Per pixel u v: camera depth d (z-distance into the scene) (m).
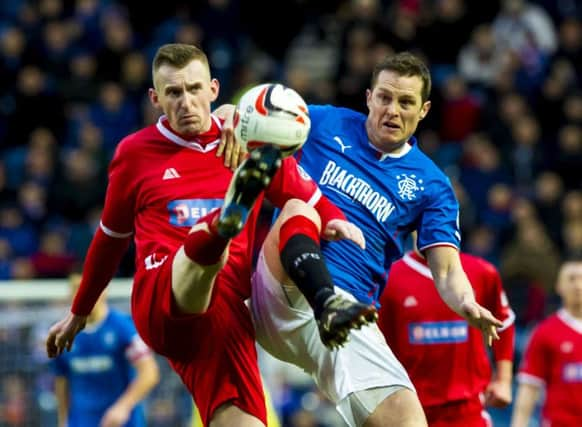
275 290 18.88
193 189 18.53
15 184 47.75
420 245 20.17
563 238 47.56
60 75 51.47
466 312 18.94
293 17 57.25
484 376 26.39
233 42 55.06
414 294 26.17
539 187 48.53
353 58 51.38
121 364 31.11
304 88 50.88
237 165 18.73
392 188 19.97
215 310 18.42
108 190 18.97
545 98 53.09
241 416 18.31
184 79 18.44
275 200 18.91
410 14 55.00
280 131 17.28
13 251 45.12
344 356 18.92
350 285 19.23
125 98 51.44
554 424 29.88
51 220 46.78
